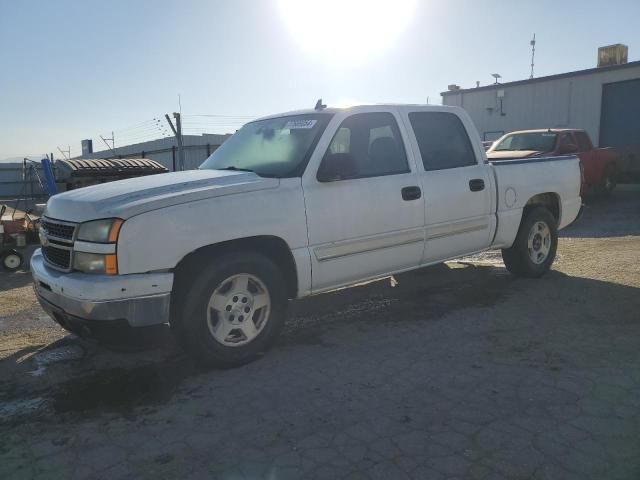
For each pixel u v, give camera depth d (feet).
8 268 30.32
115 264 12.03
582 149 46.96
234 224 13.29
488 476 8.93
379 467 9.27
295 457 9.65
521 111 82.17
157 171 54.29
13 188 94.32
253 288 14.15
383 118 17.04
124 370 13.89
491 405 11.34
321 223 14.88
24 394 12.67
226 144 18.42
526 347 14.52
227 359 13.58
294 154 15.33
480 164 19.33
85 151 145.79
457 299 19.38
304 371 13.46
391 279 22.62
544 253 22.16
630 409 11.02
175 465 9.52
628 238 31.83
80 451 10.08
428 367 13.41
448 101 92.27
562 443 9.84
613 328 15.81
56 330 17.70
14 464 9.71
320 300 19.90
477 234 19.10
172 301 13.26
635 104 71.00
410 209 16.83
